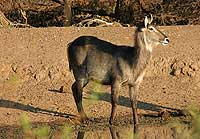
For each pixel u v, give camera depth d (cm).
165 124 3834
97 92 1845
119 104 4366
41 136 1587
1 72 4922
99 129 3803
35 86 4722
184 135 1886
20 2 9594
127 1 8931
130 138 2180
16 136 3694
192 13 8450
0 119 4112
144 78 4866
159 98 4491
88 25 7325
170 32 5791
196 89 4666
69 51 4019
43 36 5747
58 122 4000
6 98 4500
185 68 4894
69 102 4397
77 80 3984
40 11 9200
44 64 5019
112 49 3897
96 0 9019
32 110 4266
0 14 7144
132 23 8375
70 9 8200
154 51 5191
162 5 8844
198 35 5669
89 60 3909
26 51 5372
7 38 5741
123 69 3828
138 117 4131
